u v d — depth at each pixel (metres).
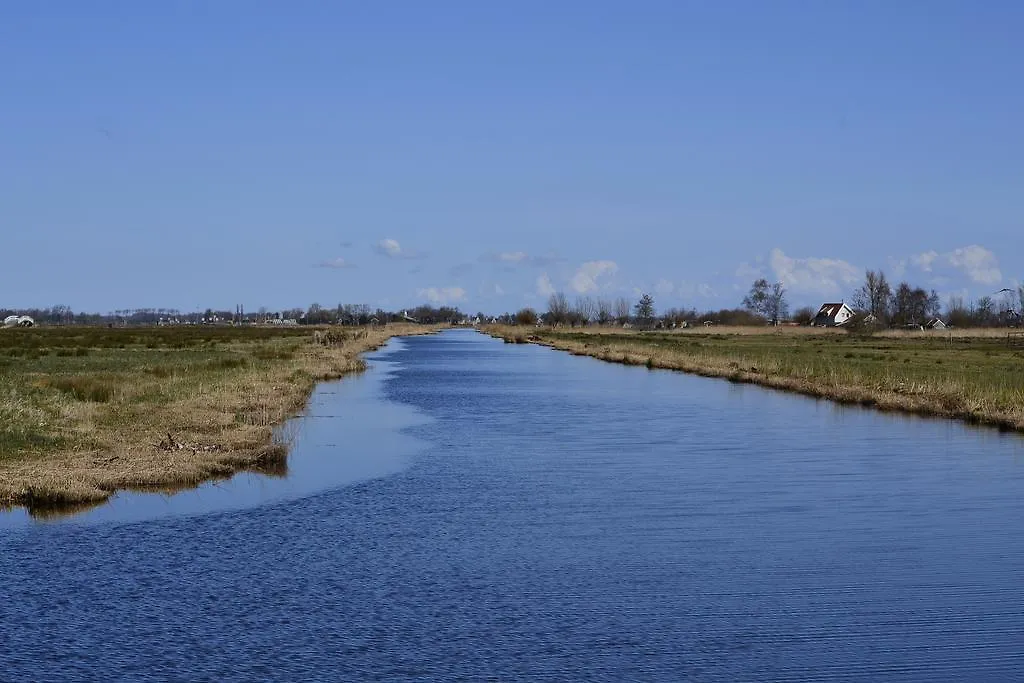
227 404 33.62
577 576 14.96
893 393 42.34
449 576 14.95
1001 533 17.80
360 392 47.50
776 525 18.44
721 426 34.12
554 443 29.73
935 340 115.56
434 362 76.69
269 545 16.78
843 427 33.72
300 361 62.12
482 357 84.69
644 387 51.66
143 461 22.88
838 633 12.48
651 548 16.67
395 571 15.20
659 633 12.47
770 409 40.09
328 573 15.08
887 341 112.50
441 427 33.62
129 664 11.38
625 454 27.42
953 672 11.27
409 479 23.25
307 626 12.67
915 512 19.62
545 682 10.94
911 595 14.06
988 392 38.62
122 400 33.00
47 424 26.41
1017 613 13.29
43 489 19.61
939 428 33.41
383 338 127.56
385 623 12.80
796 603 13.68
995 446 28.95
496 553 16.31
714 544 16.95
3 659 11.50
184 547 16.56
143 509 19.48
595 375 61.16
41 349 71.38
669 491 21.81
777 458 26.70
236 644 12.03
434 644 12.06
